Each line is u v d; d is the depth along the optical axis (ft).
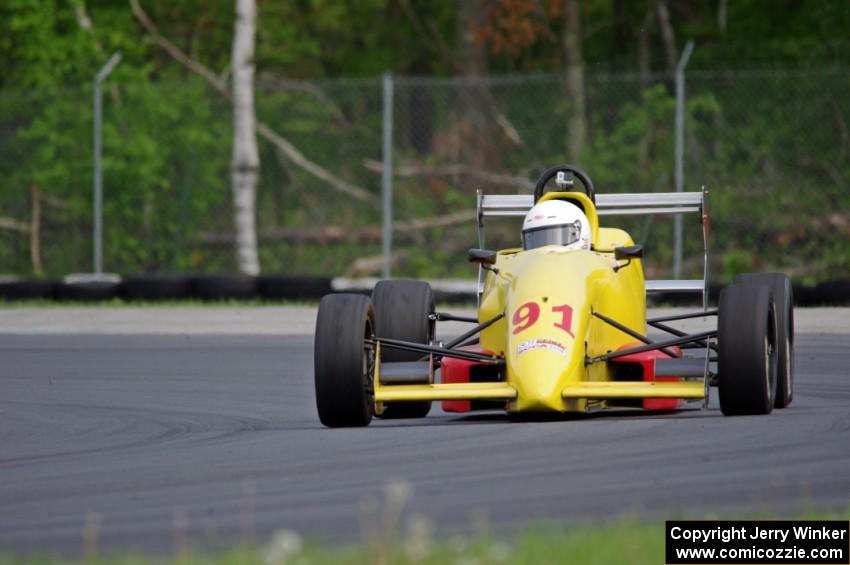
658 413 116.16
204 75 359.25
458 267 328.70
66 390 146.82
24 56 375.86
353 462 91.97
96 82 256.73
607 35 451.12
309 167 353.10
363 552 60.70
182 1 440.86
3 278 291.99
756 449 92.07
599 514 72.84
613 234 125.39
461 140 372.58
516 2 380.58
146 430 115.65
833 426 102.01
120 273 317.01
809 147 321.32
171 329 212.23
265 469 90.53
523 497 78.23
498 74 442.91
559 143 367.25
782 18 414.41
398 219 355.77
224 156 330.34
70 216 319.47
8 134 337.93
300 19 460.96
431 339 126.00
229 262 330.34
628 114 330.75
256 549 65.62
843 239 298.15
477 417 119.85
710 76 245.65
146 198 316.60
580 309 106.63
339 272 334.65
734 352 104.58
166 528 73.00
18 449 106.32
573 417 111.55
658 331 193.26
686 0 436.35
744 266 294.66
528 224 118.93
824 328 193.77
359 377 106.73
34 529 74.28
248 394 141.38
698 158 318.65
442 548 61.36
